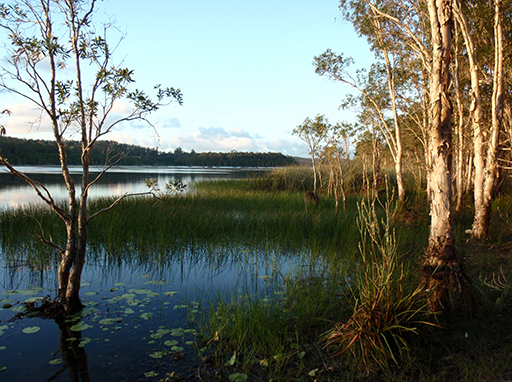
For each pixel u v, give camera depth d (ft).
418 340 10.93
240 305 14.99
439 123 13.47
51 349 12.10
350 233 26.00
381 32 37.29
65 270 14.93
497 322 12.20
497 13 23.97
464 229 27.73
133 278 19.80
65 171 14.88
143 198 45.01
